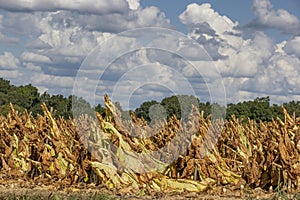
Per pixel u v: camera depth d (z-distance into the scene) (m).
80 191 10.31
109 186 10.75
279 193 9.99
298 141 10.89
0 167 12.71
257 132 13.95
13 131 12.88
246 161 11.73
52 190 10.44
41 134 12.06
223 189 10.70
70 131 12.11
